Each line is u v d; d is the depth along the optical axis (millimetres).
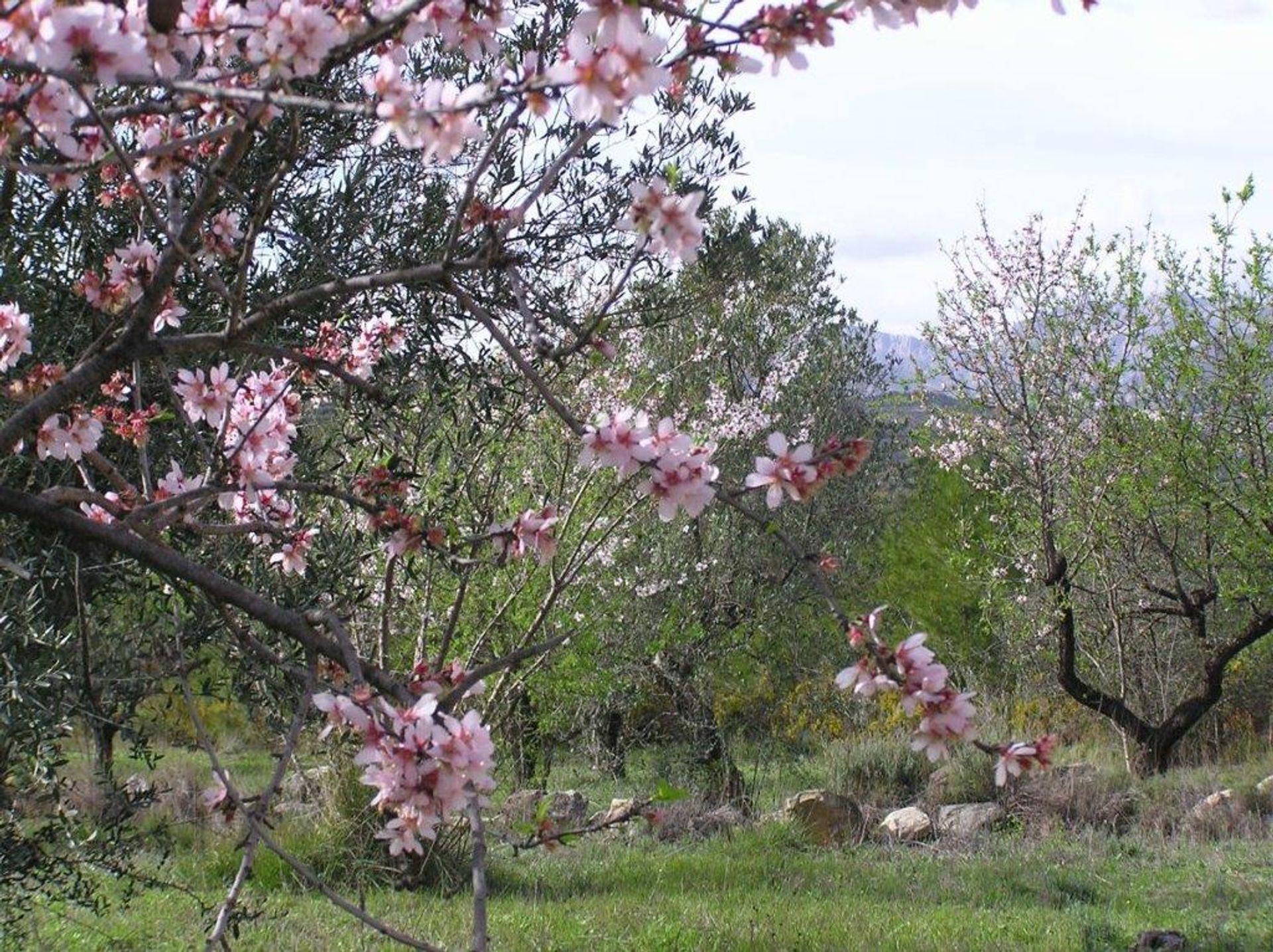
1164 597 14078
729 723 16656
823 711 16469
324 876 8016
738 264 5953
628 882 9125
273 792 2252
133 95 3119
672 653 13367
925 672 2232
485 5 2432
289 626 2549
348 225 4773
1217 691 13680
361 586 4203
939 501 17609
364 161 4840
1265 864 9648
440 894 8086
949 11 2145
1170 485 13188
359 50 2424
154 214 2377
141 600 4062
